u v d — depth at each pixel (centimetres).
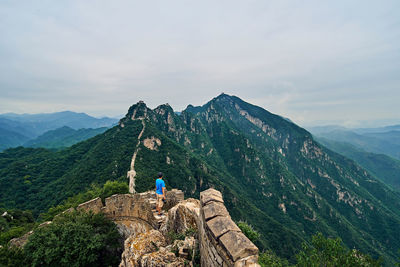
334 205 17175
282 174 17300
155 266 757
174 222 1126
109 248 1417
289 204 14850
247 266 415
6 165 9731
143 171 6756
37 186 6975
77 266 1155
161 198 1362
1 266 1089
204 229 625
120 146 8512
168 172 8681
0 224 3025
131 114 12500
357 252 1153
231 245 445
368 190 19825
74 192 5578
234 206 10206
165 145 10650
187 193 9125
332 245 1170
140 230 1452
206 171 11812
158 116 16162
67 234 1238
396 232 13262
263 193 15650
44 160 9275
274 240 8731
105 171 6394
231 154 19612
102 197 2641
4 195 6506
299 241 9006
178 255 831
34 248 1180
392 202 18112
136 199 1480
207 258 589
